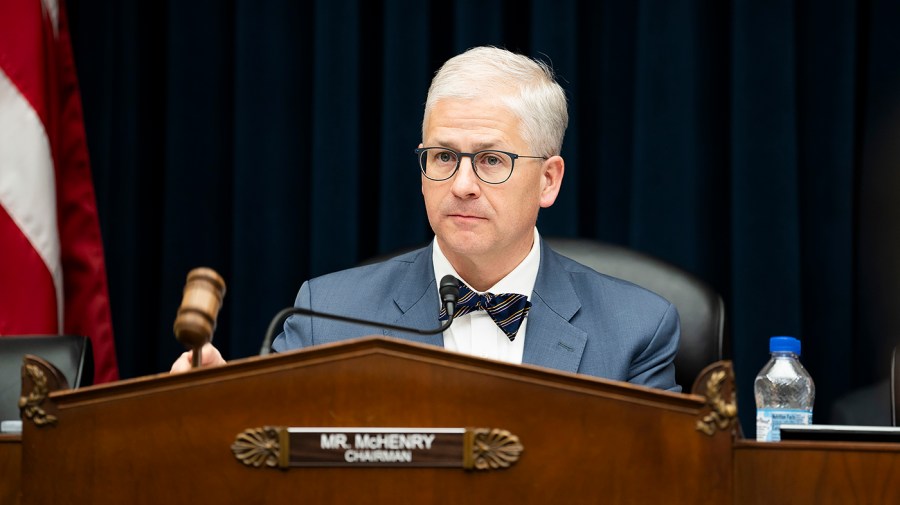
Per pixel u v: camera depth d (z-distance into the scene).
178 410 3.81
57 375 3.89
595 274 6.52
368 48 10.69
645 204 10.01
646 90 10.05
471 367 3.80
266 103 10.42
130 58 10.52
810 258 10.15
